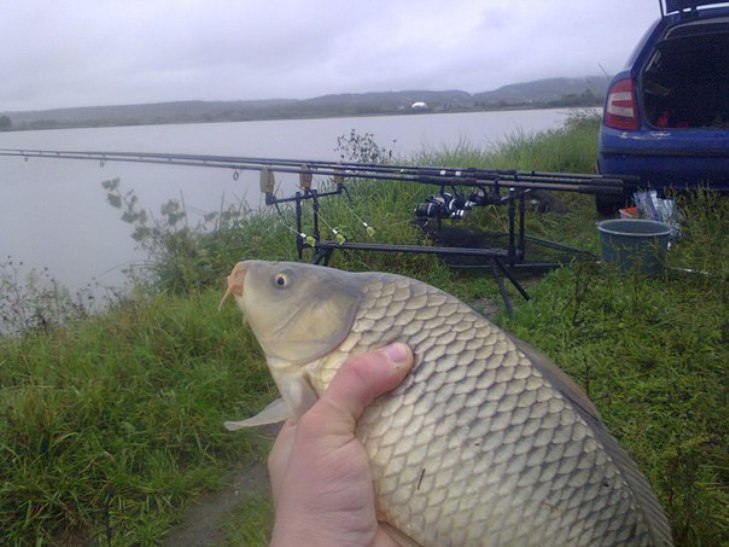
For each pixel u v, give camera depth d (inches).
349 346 61.1
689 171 210.8
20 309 174.6
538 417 56.3
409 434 56.2
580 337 145.0
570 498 55.1
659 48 224.8
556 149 341.1
